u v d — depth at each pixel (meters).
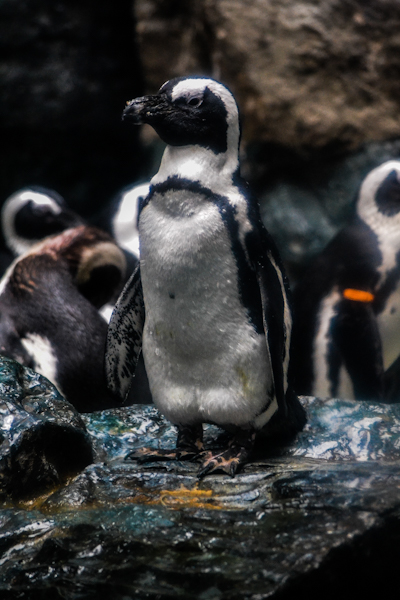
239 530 5.12
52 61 20.38
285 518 5.19
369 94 17.70
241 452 6.12
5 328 9.30
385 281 10.63
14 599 4.95
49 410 6.44
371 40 17.61
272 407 6.10
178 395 6.20
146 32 20.09
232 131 6.09
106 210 17.16
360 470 5.80
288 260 17.78
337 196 17.86
